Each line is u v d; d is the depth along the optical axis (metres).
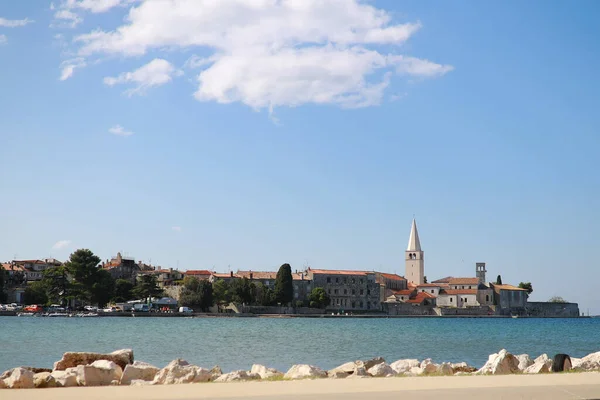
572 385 35.12
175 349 93.62
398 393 31.86
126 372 44.22
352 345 107.00
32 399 30.31
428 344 111.31
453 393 31.89
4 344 97.19
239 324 192.00
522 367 51.59
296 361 77.94
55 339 110.50
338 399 29.98
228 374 45.25
